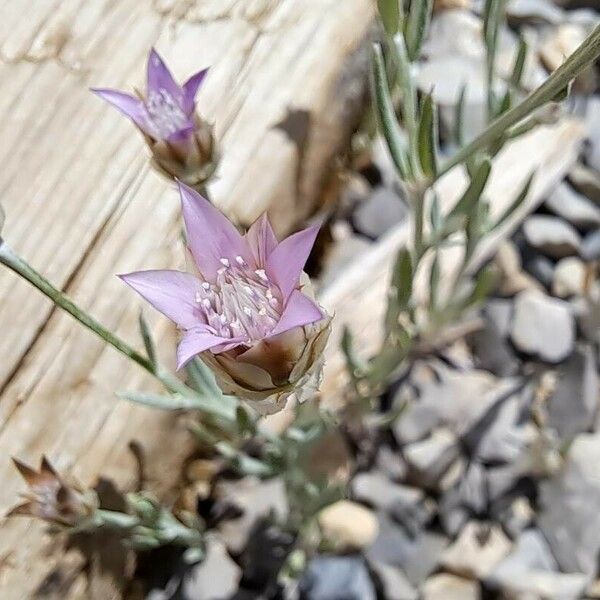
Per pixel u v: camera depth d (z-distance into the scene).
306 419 0.08
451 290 0.09
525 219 0.11
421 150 0.06
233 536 0.09
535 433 0.10
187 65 0.09
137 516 0.08
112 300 0.08
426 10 0.06
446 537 0.09
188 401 0.07
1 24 0.08
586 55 0.05
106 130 0.08
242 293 0.05
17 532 0.07
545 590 0.09
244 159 0.09
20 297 0.08
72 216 0.08
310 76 0.09
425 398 0.10
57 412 0.08
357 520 0.09
